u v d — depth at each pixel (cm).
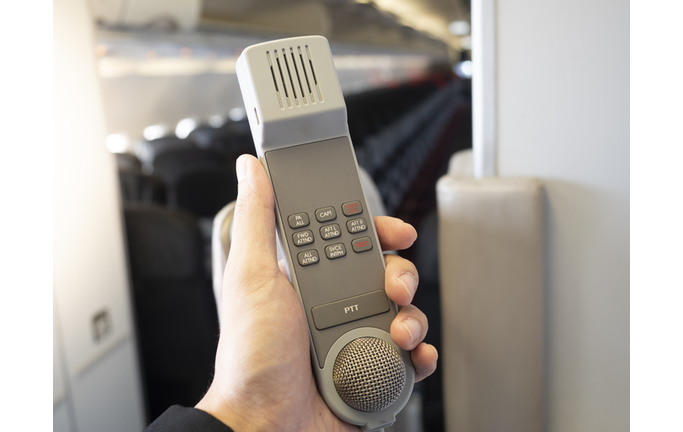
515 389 63
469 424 66
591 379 64
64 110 100
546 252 63
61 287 97
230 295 42
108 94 427
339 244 45
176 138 524
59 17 100
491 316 63
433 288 125
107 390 112
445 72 2047
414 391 118
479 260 62
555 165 60
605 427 65
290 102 43
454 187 62
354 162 47
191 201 302
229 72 632
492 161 63
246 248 42
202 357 161
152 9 288
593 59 57
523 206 59
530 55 59
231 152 428
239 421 39
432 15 845
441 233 65
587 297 62
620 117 57
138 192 273
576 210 61
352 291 44
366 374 40
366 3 564
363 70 1177
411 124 734
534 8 57
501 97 61
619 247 60
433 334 125
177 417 38
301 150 45
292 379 40
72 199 102
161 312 159
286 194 44
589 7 56
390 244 51
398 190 515
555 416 66
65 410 97
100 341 110
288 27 502
